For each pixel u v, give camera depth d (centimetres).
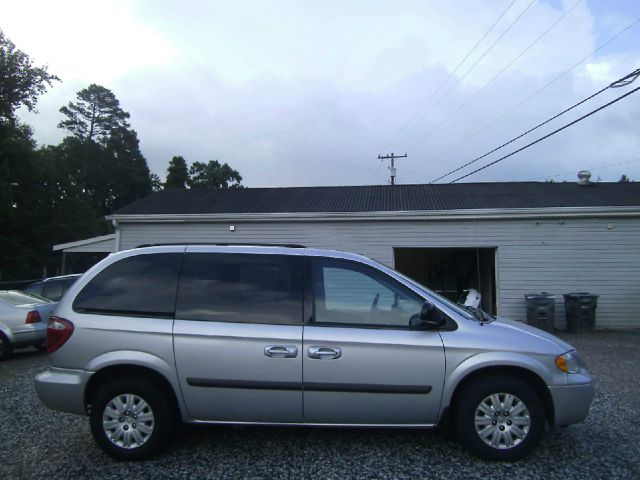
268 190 1889
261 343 423
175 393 425
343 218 1486
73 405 429
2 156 3594
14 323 948
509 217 1417
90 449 456
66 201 4550
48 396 431
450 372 417
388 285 445
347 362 417
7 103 3303
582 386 422
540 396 432
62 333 434
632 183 1745
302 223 1516
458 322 434
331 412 421
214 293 444
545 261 1409
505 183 1819
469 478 389
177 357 424
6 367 888
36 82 3372
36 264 4041
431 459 424
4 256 3638
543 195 1576
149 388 425
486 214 1420
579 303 1294
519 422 416
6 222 3800
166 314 437
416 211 1445
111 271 458
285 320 431
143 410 427
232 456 434
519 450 412
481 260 1767
